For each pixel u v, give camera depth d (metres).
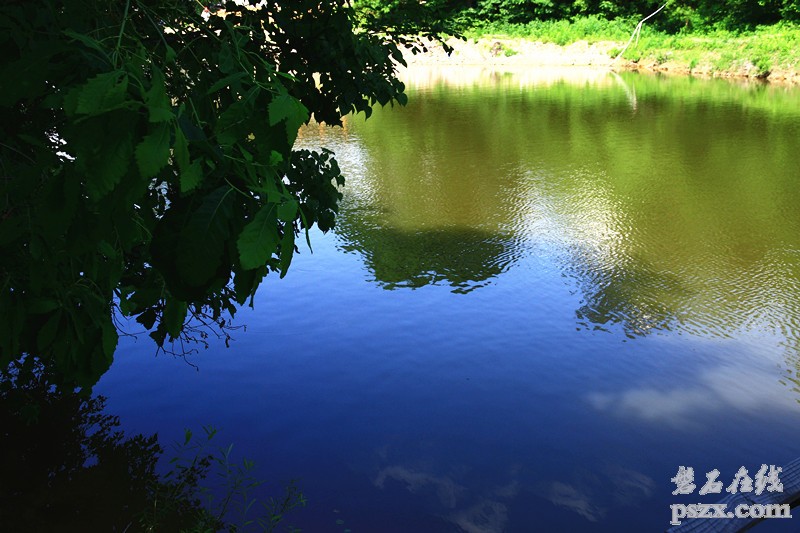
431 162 18.12
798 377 7.53
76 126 1.32
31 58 1.57
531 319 8.83
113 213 1.54
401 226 12.81
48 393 6.72
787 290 9.92
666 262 11.07
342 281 9.97
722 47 37.31
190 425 6.39
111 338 2.26
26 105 2.54
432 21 5.95
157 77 1.38
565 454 6.14
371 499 5.46
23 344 2.31
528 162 18.06
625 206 14.20
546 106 27.02
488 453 6.11
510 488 5.66
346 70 5.05
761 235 12.38
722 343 8.29
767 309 9.27
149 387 6.98
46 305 2.16
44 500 5.25
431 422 6.56
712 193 15.09
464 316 8.86
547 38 45.00
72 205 1.49
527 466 5.94
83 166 1.30
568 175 16.70
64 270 2.34
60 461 5.76
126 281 4.11
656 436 6.42
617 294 9.72
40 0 2.41
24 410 5.64
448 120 24.30
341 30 4.66
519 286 9.92
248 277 1.56
